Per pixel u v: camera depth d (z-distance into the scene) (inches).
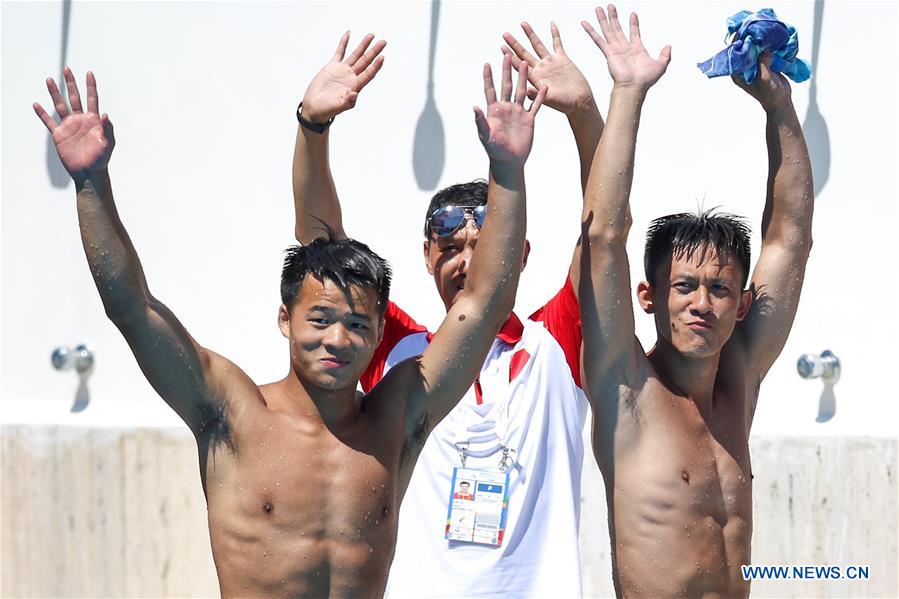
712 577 552.4
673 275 554.6
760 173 878.4
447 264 629.0
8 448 899.4
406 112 888.9
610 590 847.7
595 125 616.1
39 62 922.1
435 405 535.8
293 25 901.2
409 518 628.1
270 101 903.7
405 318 670.5
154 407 914.1
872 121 871.7
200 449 512.4
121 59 916.6
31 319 927.0
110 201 496.7
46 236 927.0
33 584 895.1
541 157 877.8
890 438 846.5
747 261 569.6
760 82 605.6
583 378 575.2
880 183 870.4
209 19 908.6
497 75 882.1
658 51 880.3
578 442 644.1
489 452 625.3
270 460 502.9
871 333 868.0
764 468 850.1
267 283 902.4
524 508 621.3
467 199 633.0
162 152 911.7
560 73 614.5
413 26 890.1
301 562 495.5
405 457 529.7
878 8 869.8
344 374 500.1
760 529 848.3
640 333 871.1
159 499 890.1
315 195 663.8
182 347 501.4
